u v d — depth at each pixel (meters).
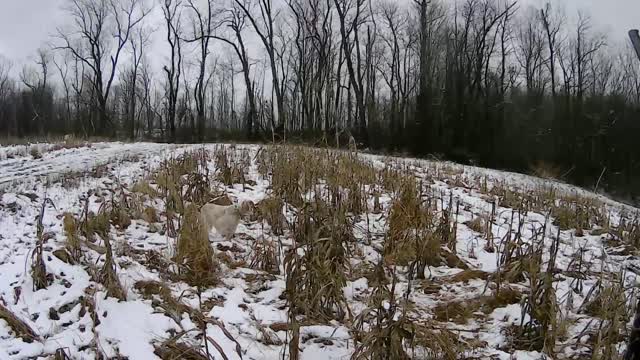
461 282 5.15
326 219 5.75
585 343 4.01
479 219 7.45
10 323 3.70
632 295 4.49
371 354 3.41
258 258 5.50
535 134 29.81
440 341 3.54
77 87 52.25
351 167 8.91
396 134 32.94
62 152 17.09
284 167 8.79
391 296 3.72
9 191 8.34
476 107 32.38
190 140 36.41
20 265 4.69
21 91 56.28
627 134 26.81
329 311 4.38
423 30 35.84
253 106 35.00
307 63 39.50
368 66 38.16
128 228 6.48
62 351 3.36
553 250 5.00
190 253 5.07
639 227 7.67
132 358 3.53
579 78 38.12
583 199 10.87
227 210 6.21
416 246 5.31
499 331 4.21
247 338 3.94
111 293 4.25
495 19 34.94
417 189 8.20
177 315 4.06
